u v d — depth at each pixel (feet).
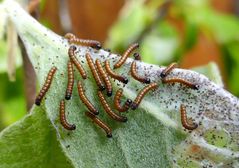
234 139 0.59
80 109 0.59
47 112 0.57
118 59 0.63
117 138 0.59
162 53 1.19
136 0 1.24
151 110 0.60
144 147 0.59
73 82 0.59
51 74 0.58
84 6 1.51
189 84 0.61
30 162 0.59
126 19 1.23
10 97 1.04
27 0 0.74
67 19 1.03
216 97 0.61
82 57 0.62
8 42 0.69
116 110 0.61
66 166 0.59
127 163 0.58
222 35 1.24
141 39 1.20
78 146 0.58
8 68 0.71
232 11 1.70
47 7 1.17
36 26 0.62
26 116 0.57
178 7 1.24
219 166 0.59
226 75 1.24
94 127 0.59
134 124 0.60
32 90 0.76
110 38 1.22
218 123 0.60
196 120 0.60
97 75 0.60
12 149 0.58
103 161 0.58
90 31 1.54
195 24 1.24
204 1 1.29
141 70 0.62
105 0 1.50
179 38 1.26
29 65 0.75
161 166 0.59
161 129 0.60
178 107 0.60
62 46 0.61
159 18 1.23
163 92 0.61
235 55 1.23
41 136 0.58
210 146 0.59
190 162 0.59
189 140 0.60
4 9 0.62
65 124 0.57
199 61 1.52
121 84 0.62
